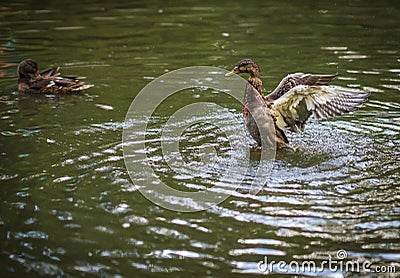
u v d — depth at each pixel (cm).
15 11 2431
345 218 836
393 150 1093
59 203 887
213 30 2122
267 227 815
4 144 1129
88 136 1175
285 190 927
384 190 923
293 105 1094
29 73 1520
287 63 1689
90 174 990
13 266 722
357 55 1761
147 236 794
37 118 1291
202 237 791
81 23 2236
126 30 2136
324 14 2352
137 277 702
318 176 980
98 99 1423
